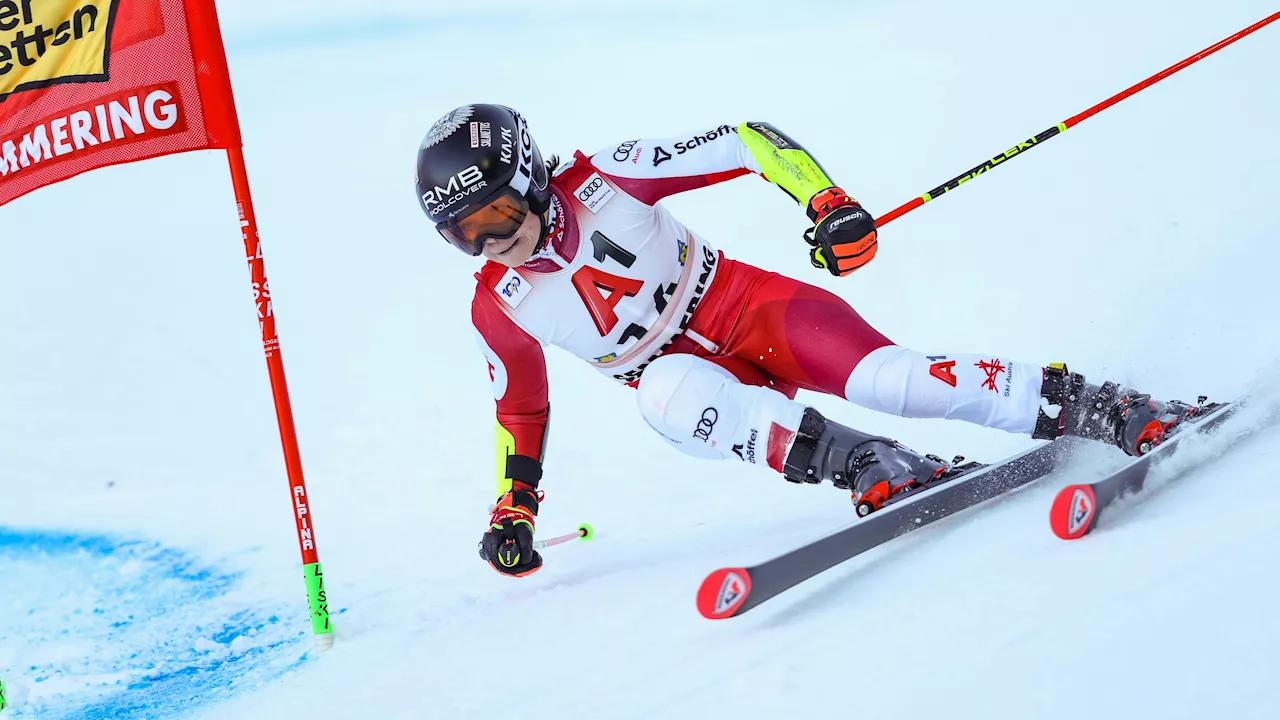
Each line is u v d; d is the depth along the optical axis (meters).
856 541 10.95
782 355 13.55
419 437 23.11
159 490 21.53
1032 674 7.75
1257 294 17.94
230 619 15.29
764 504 16.17
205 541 18.75
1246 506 9.38
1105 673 7.50
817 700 8.42
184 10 13.03
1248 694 6.84
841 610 10.14
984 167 14.34
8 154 13.46
